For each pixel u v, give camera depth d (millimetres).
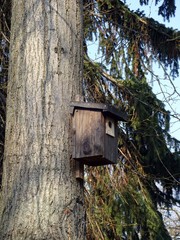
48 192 3314
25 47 3682
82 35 3898
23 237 3205
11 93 3643
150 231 7547
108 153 3643
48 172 3367
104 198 7203
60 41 3703
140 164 7863
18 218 3260
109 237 7348
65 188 3373
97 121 3594
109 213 7125
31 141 3443
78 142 3545
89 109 3617
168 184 8375
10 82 3686
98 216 6988
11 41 3803
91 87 7469
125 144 7809
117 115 3770
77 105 3598
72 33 3787
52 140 3455
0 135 6781
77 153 3518
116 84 7680
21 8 3811
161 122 7820
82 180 3514
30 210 3262
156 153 7848
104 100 7512
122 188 7371
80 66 3783
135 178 7566
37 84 3574
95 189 7145
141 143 8016
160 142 7910
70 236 3275
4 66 6812
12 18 3871
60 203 3314
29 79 3596
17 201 3314
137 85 7742
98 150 3527
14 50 3738
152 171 8273
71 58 3723
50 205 3285
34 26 3713
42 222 3234
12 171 3426
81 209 3436
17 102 3578
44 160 3396
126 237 7551
